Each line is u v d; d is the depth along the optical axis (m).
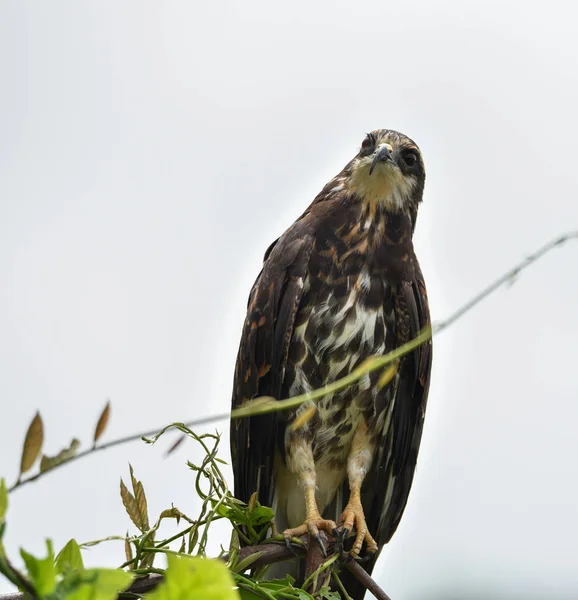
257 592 6.35
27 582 3.41
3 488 3.39
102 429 4.00
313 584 7.22
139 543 6.18
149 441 6.07
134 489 6.30
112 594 3.42
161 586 3.38
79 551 4.68
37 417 3.71
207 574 3.35
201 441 6.96
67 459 3.79
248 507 7.11
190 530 6.62
